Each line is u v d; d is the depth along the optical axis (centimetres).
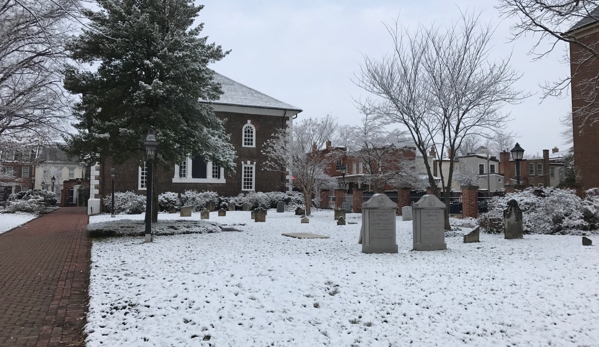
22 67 1606
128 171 3388
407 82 1836
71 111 1775
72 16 1418
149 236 1383
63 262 1091
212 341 517
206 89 1836
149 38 1678
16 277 914
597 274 829
